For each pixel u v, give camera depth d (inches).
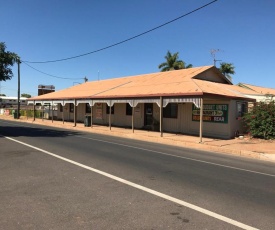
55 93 1402.6
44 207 212.8
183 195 249.6
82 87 1344.7
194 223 188.7
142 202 227.6
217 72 962.1
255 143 655.8
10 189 255.8
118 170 339.0
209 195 252.4
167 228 179.9
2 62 715.4
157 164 390.6
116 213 203.0
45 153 443.2
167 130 895.7
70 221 188.2
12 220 189.2
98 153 462.0
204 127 794.2
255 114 732.7
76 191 252.2
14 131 817.5
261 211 215.0
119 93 916.6
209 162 431.8
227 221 193.6
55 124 1168.8
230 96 724.0
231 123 741.3
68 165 358.9
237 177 331.6
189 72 938.7
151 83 941.2
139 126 997.8
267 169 397.7
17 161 378.3
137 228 179.0
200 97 663.8
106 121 1158.3
